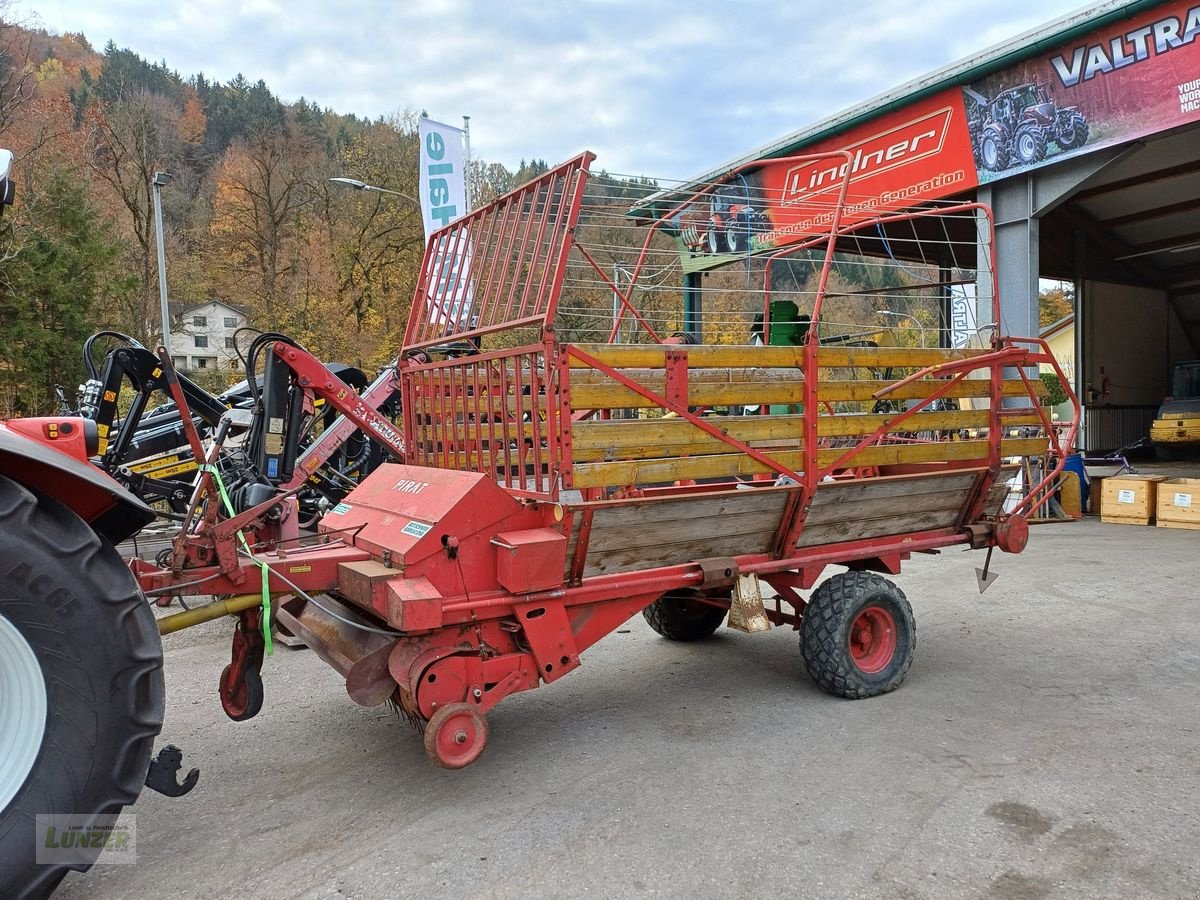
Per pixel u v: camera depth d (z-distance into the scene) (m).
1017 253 9.68
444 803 3.17
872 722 3.90
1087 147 8.72
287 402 5.86
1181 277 19.69
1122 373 19.30
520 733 3.88
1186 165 12.66
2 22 24.03
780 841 2.82
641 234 6.07
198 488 3.21
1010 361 4.74
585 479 3.37
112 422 6.29
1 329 20.97
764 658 5.01
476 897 2.53
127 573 2.42
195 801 3.21
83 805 2.26
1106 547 8.45
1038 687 4.36
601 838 2.87
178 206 35.81
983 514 4.93
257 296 33.22
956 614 5.91
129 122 29.22
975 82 9.65
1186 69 7.86
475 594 3.33
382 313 32.78
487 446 3.79
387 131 33.88
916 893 2.50
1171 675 4.51
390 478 4.14
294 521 5.82
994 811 3.01
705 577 3.88
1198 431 17.42
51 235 22.83
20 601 2.19
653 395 3.55
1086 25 8.38
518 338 4.70
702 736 3.79
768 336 5.94
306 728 3.96
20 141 24.45
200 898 2.54
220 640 5.66
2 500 2.23
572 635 3.57
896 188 10.70
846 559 4.39
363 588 3.19
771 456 3.91
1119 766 3.37
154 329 28.33
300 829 2.97
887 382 4.32
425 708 3.13
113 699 2.31
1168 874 2.58
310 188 34.06
